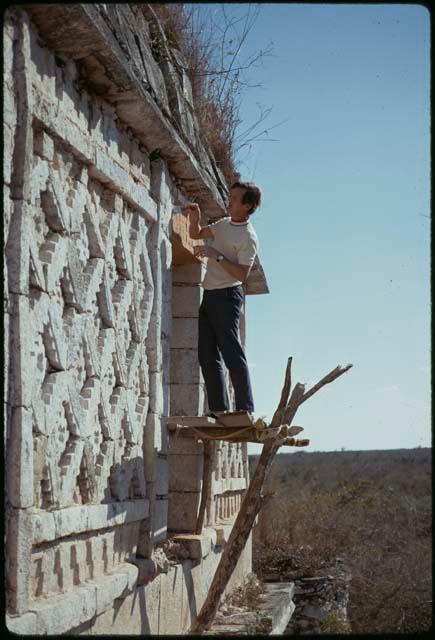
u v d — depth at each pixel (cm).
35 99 454
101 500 551
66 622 452
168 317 707
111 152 580
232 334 690
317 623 1052
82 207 527
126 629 570
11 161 426
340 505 2098
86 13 461
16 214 425
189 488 806
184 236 761
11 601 406
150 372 660
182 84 806
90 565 527
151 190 687
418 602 1302
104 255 556
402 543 1794
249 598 937
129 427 603
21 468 411
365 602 1292
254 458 3534
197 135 838
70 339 502
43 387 468
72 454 496
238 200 689
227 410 707
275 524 1620
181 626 707
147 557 629
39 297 457
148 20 760
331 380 635
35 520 436
